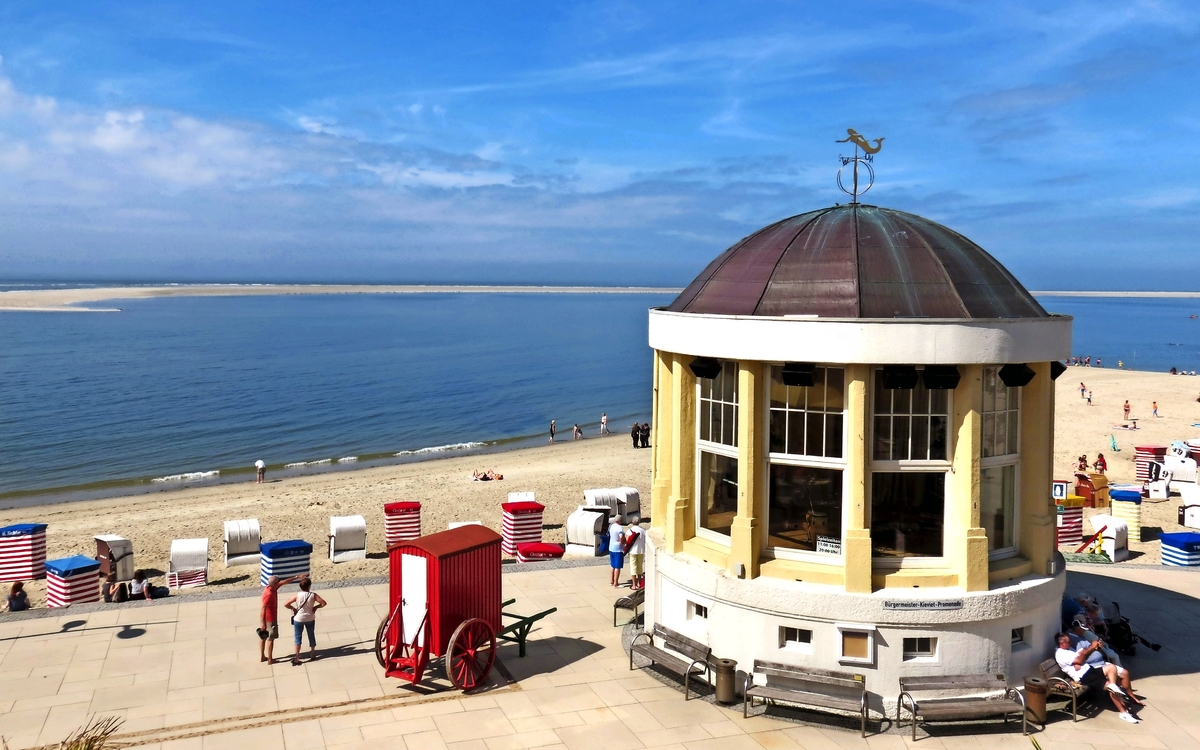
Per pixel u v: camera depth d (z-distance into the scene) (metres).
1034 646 15.20
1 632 18.33
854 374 14.42
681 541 16.77
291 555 24.61
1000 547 15.76
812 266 15.74
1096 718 14.46
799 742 13.66
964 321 14.12
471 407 79.50
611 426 71.25
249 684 15.76
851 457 14.54
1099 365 110.19
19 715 14.49
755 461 15.24
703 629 15.90
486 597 16.25
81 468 51.56
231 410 73.62
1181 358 130.00
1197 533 25.23
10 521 37.62
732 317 15.12
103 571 25.20
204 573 25.55
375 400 81.69
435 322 197.88
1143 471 40.34
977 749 13.43
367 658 17.00
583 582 22.06
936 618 14.30
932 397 14.74
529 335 166.12
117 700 15.09
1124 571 23.36
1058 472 43.47
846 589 14.52
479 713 14.62
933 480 15.02
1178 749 13.39
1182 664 16.83
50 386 84.38
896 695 14.41
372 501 38.62
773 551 15.49
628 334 171.62
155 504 40.91
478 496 39.16
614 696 15.30
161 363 105.25
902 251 15.69
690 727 14.15
